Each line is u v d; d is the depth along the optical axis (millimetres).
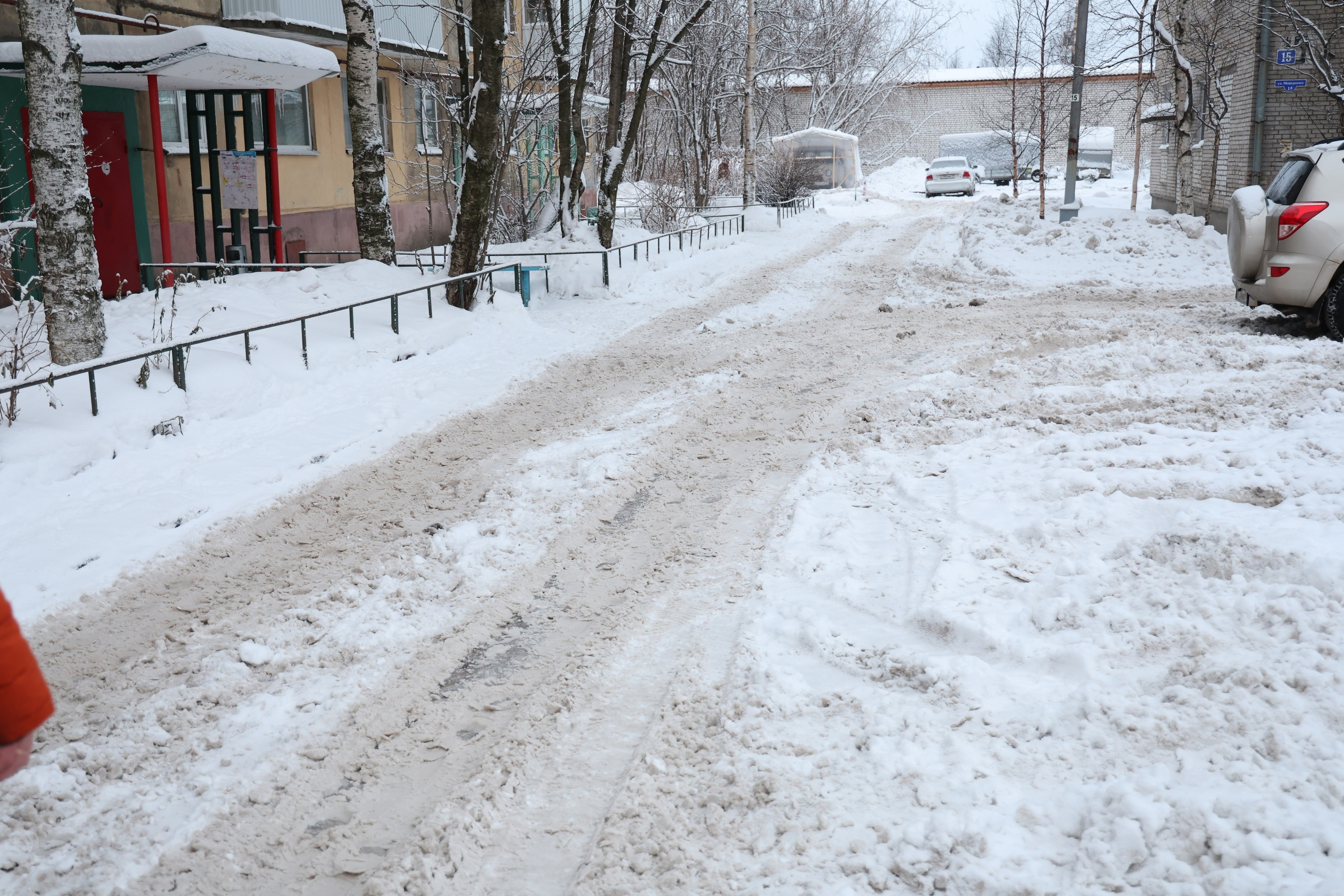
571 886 3078
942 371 9688
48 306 8445
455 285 13320
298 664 4574
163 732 4027
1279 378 8133
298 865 3273
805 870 2996
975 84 61219
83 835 3430
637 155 37438
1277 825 2811
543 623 4969
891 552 5367
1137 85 23562
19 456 7027
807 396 9219
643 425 8484
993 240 18656
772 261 21359
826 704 3908
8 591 5332
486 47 12953
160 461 7391
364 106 13883
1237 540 4523
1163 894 2684
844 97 55938
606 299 16125
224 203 13445
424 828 3344
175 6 15328
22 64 11789
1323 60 18125
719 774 3516
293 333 10641
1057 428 7301
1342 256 9820
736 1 37375
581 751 3807
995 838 2975
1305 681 3461
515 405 9469
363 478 7316
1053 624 4285
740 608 4906
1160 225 17969
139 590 5457
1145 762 3256
